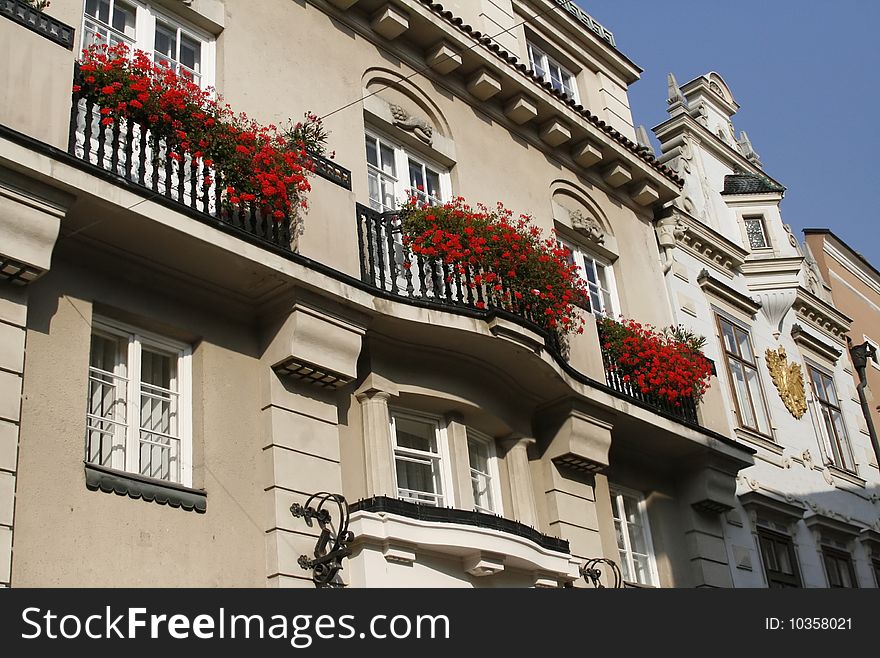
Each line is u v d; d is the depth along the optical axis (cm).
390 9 1370
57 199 880
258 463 1002
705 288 1834
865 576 1900
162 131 995
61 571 828
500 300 1220
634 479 1473
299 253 1057
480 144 1479
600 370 1371
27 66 894
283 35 1252
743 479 1697
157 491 914
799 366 2028
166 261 984
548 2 1764
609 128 1667
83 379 904
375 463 1098
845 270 2517
